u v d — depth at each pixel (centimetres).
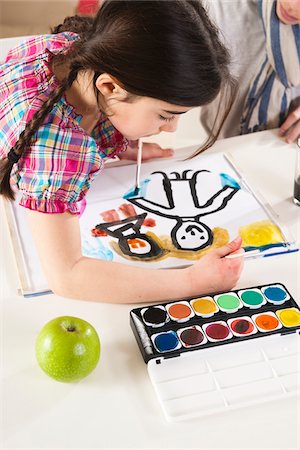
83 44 95
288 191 126
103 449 84
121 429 86
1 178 105
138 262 109
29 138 98
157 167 131
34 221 102
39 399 90
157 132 103
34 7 224
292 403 89
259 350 94
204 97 93
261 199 123
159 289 102
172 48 87
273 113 151
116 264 104
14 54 120
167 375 91
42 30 225
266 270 109
